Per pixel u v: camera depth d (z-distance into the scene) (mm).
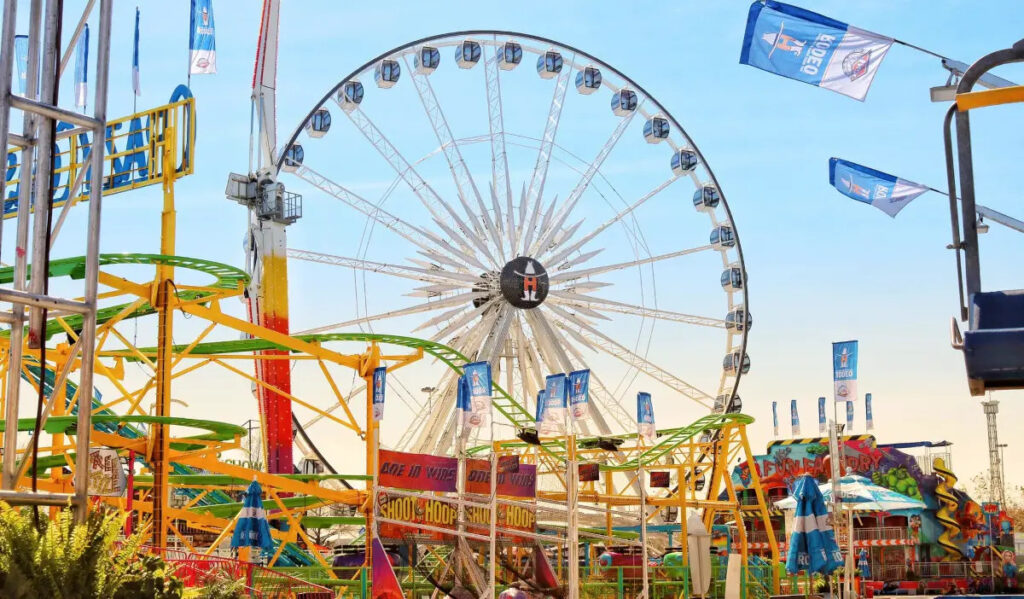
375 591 26266
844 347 36094
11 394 17422
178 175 39562
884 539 69812
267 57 65875
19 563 14398
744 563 46906
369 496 43750
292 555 55062
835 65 23516
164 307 39031
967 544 70938
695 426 57000
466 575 28250
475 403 31359
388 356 48000
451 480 28719
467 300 66000
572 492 30156
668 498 56625
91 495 32938
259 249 63500
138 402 41250
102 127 17391
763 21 23734
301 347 45062
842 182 28297
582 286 69250
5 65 16531
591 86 70938
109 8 17516
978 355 8312
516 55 69062
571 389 37281
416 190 66188
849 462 73500
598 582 44250
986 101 9172
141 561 16078
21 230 17688
